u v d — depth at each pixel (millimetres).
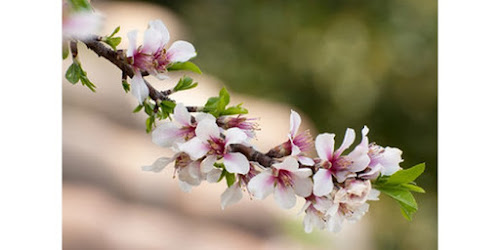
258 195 1207
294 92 3816
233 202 1236
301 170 1200
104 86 2686
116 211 2344
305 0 3906
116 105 2682
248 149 1224
